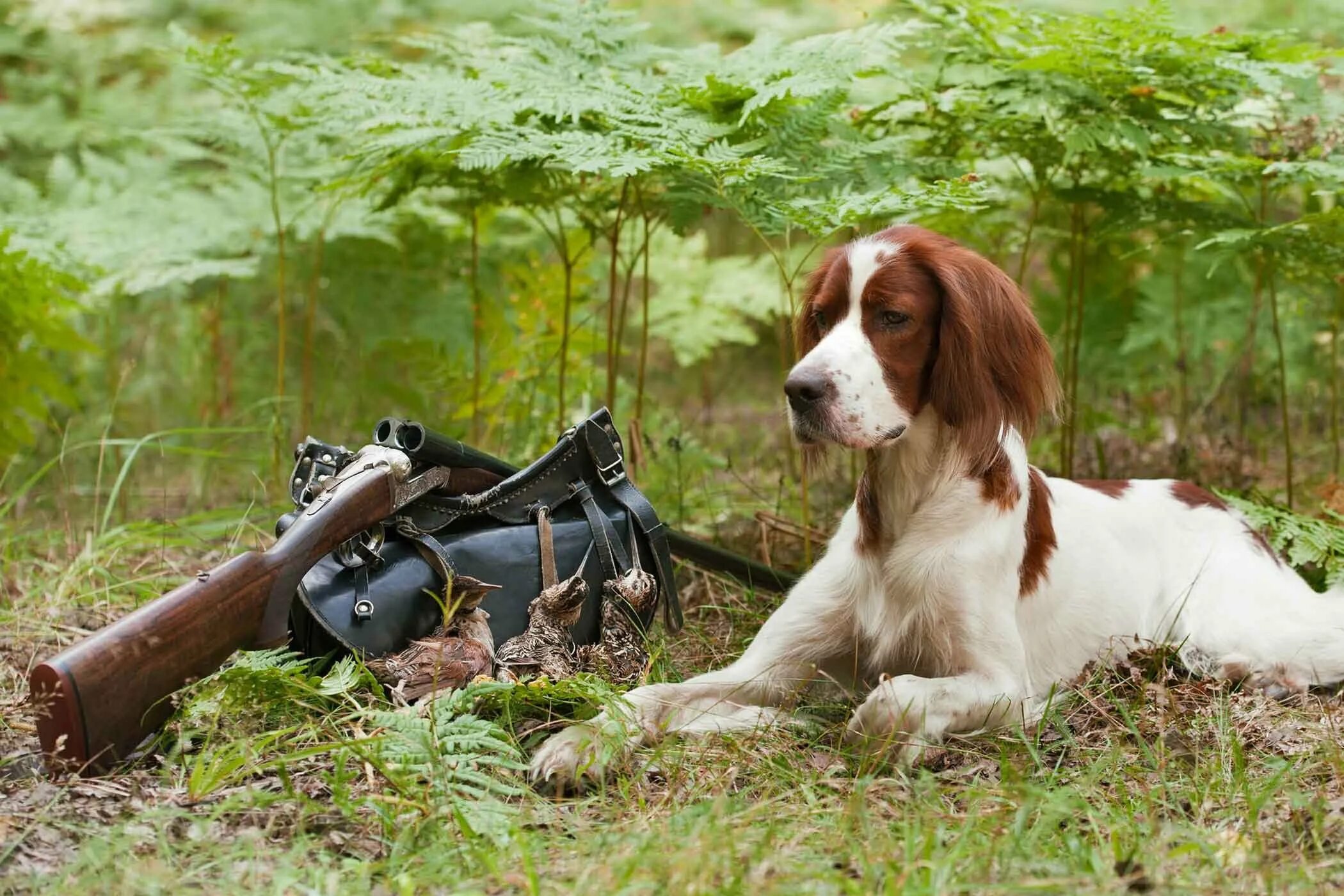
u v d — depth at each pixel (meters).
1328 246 5.30
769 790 3.25
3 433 6.56
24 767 3.34
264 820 3.04
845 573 4.10
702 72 5.29
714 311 8.63
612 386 5.92
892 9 6.77
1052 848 2.90
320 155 6.29
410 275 7.69
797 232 9.66
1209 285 7.83
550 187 5.54
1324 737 3.63
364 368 7.66
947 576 3.85
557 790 3.28
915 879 2.69
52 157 8.50
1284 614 4.29
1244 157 5.29
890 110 5.86
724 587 4.98
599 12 5.59
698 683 3.89
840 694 4.14
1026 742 3.39
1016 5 5.90
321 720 3.43
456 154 4.60
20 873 2.77
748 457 7.41
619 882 2.66
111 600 4.82
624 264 6.29
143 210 7.11
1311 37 7.51
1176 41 5.04
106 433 5.82
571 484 3.98
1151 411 7.79
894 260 3.76
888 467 3.95
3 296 6.02
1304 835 2.98
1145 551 4.48
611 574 3.91
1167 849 2.93
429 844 2.92
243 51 5.93
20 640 4.40
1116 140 5.20
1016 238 6.93
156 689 3.17
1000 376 3.80
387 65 5.77
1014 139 5.45
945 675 3.91
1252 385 7.77
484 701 3.55
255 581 3.31
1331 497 5.46
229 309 8.44
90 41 9.75
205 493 6.71
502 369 7.00
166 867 2.75
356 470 3.57
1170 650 4.27
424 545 3.69
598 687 3.53
